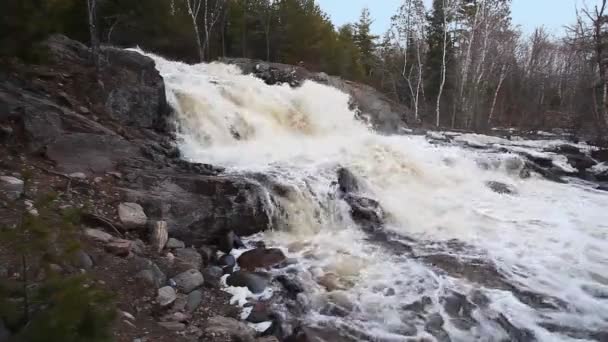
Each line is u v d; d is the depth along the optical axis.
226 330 4.83
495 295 6.31
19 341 2.71
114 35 21.34
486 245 8.09
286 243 7.61
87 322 2.94
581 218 9.87
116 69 10.76
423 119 30.56
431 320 5.67
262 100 15.20
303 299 5.82
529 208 10.56
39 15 7.48
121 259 5.38
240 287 5.98
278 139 13.44
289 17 29.58
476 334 5.48
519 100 42.34
